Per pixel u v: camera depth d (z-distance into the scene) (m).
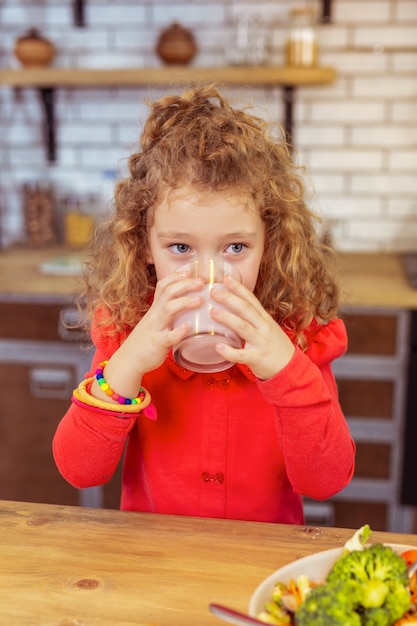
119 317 1.15
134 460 1.23
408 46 2.72
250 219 0.96
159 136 1.06
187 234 0.96
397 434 2.30
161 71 2.60
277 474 1.17
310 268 1.17
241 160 0.98
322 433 0.96
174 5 2.78
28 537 0.87
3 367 2.42
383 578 0.65
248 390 1.15
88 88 2.89
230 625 0.71
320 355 1.16
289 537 0.87
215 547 0.84
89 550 0.84
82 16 2.80
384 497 2.35
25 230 2.92
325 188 2.88
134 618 0.72
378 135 2.81
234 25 2.77
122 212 1.11
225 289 0.88
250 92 2.78
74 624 0.71
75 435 1.00
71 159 2.96
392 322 2.23
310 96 2.80
